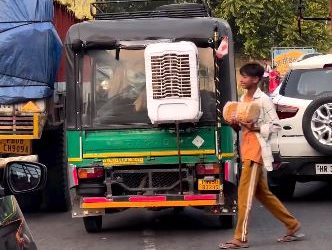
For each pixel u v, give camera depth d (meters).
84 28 9.62
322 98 11.25
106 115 9.62
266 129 8.67
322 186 13.80
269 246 8.90
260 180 8.95
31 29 10.39
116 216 11.38
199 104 9.06
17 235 4.54
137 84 9.62
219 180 9.47
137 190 9.61
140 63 9.63
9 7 10.45
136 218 11.16
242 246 8.81
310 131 11.33
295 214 10.95
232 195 9.59
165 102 8.92
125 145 9.56
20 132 10.31
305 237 9.33
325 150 11.27
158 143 9.52
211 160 9.48
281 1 39.47
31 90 10.33
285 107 11.63
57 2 11.59
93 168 9.61
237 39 41.03
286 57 31.77
